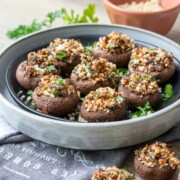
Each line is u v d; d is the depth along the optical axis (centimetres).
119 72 60
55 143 50
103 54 60
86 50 62
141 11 68
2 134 51
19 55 60
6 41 68
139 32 63
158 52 59
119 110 51
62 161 49
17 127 51
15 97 54
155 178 46
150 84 54
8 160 49
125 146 50
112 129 47
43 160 50
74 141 49
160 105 54
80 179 47
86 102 52
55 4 79
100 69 57
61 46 61
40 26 68
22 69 57
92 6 69
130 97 54
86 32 65
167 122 50
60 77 56
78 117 53
